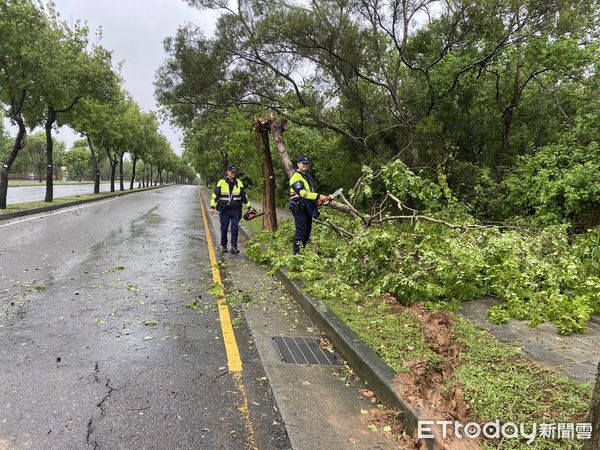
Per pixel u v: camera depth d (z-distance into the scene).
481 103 14.73
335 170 16.14
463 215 9.52
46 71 16.61
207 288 6.63
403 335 4.38
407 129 14.31
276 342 4.59
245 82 18.36
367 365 3.69
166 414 3.17
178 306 5.68
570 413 2.96
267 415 3.21
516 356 3.93
